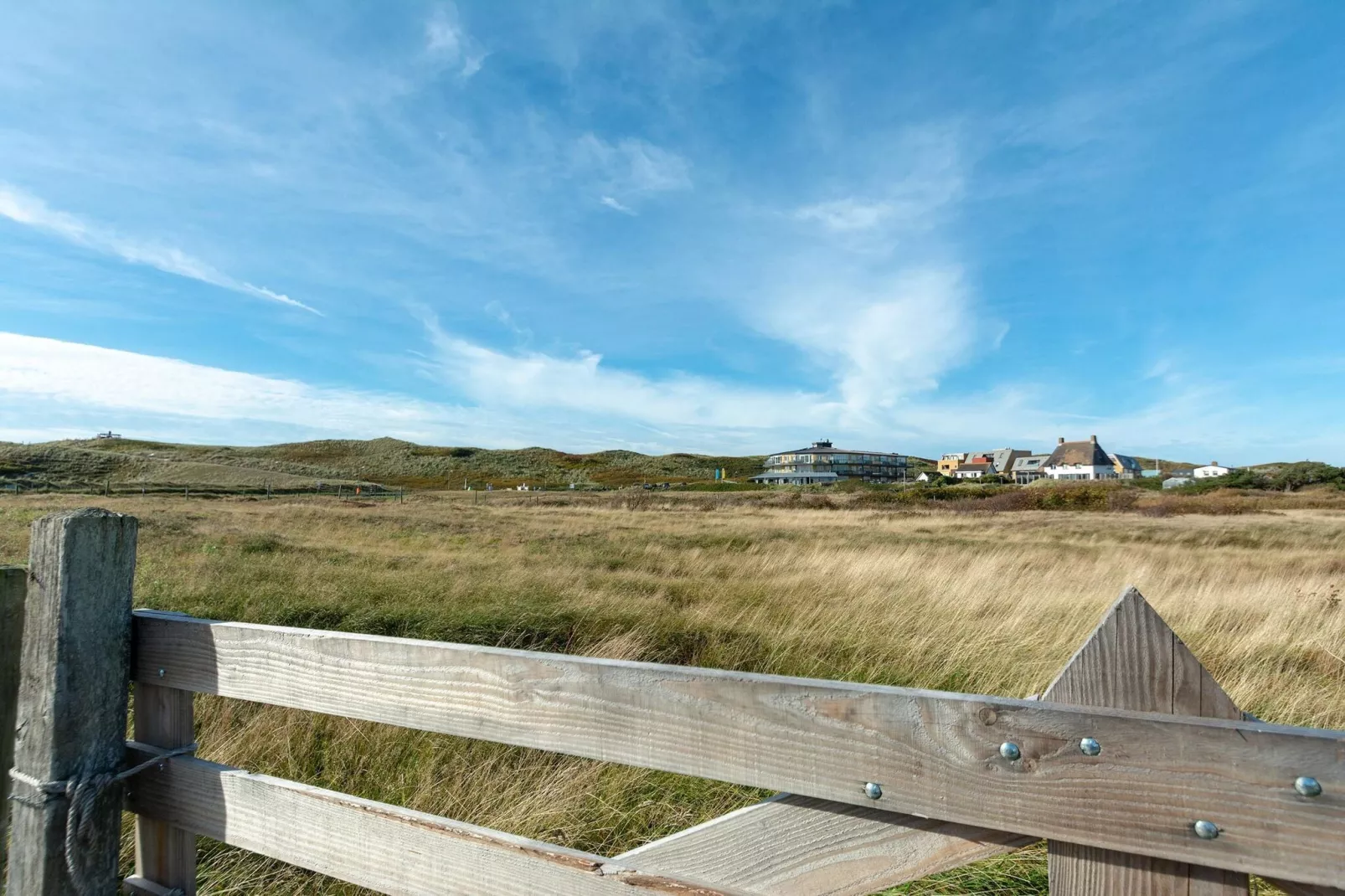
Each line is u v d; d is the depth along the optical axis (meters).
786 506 36.94
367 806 1.40
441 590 8.07
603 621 6.49
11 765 1.63
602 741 1.20
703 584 9.15
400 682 1.38
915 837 1.04
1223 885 0.89
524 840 1.28
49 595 1.49
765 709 1.09
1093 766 0.92
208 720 3.67
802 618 6.80
